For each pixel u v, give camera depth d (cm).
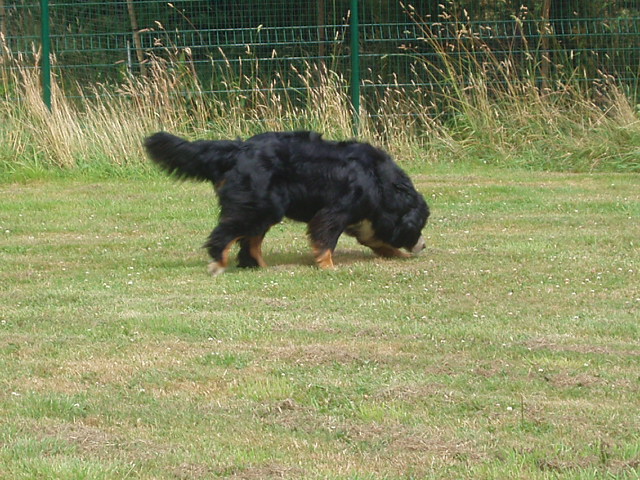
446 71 2158
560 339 804
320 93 2006
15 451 575
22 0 2219
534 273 1063
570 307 920
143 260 1160
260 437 602
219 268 1080
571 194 1614
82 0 2241
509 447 580
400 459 566
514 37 2116
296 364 742
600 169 1911
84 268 1121
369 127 2027
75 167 1869
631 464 550
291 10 2295
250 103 2059
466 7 2262
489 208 1507
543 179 1783
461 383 696
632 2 2214
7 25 2170
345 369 729
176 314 891
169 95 2014
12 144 1884
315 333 827
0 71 1995
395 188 1131
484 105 2038
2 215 1477
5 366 743
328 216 1094
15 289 1009
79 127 1928
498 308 916
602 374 712
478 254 1175
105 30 2278
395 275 1059
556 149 1973
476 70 2114
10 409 648
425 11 2283
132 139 1919
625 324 850
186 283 1033
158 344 800
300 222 1138
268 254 1209
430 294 973
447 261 1137
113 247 1245
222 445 589
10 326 857
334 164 1095
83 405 656
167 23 2356
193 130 1983
